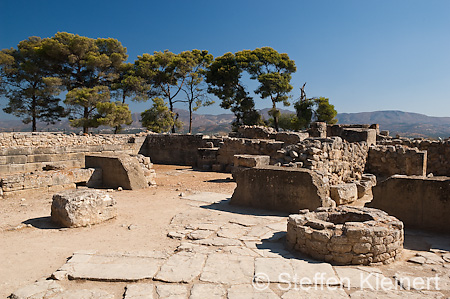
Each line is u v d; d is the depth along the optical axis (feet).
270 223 23.02
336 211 19.70
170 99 116.98
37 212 26.63
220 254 16.83
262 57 114.32
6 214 25.84
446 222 21.43
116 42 105.40
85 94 88.12
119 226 22.75
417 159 43.70
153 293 12.81
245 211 26.68
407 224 22.79
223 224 22.85
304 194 25.46
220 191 36.83
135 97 109.40
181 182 44.06
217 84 116.06
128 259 16.15
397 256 16.33
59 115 102.01
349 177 43.01
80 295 12.64
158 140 74.84
